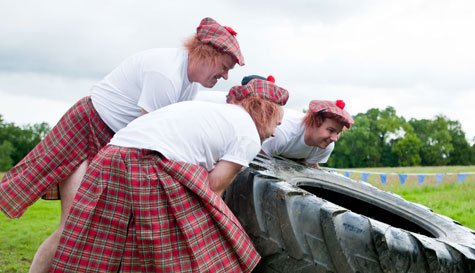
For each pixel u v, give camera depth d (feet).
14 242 16.24
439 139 272.72
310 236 8.16
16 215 8.99
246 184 9.26
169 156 7.63
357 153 260.83
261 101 8.56
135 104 9.20
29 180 8.94
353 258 7.86
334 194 12.25
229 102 9.06
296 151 12.12
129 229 7.43
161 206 7.40
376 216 12.58
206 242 7.64
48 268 8.48
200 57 8.94
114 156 7.59
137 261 7.45
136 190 7.35
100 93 9.30
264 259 8.65
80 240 7.34
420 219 11.86
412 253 7.95
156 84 8.79
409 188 34.04
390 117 270.87
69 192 8.95
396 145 258.78
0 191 9.11
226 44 8.81
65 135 9.07
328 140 11.44
